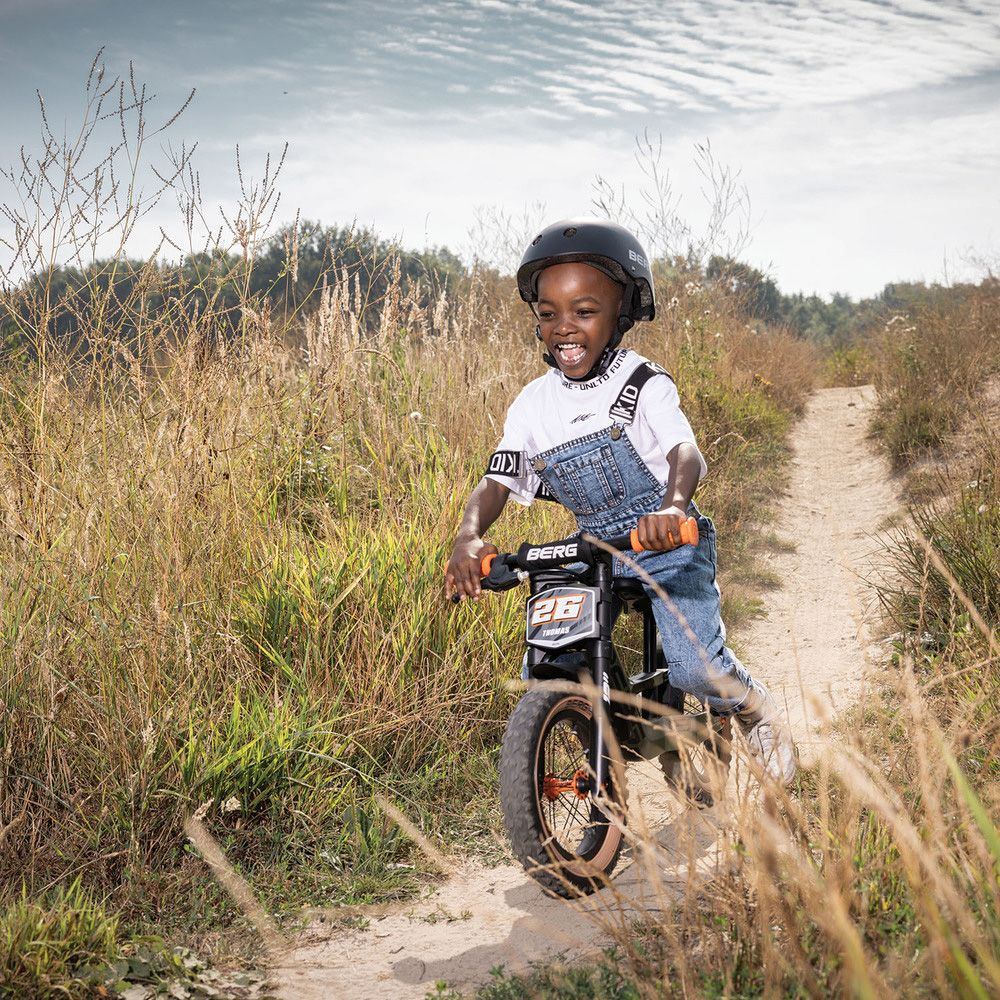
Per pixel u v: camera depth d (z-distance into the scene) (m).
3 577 3.88
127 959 2.75
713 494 8.28
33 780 3.37
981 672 3.84
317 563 4.70
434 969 2.84
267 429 5.80
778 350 14.49
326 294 6.20
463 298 8.91
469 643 4.48
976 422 9.02
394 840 3.52
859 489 9.34
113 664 3.73
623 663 4.95
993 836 1.94
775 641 5.94
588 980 2.53
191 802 3.43
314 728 3.82
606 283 3.14
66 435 4.56
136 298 4.69
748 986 2.29
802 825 2.48
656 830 3.57
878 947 2.23
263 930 3.03
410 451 6.17
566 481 3.30
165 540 4.29
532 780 2.98
